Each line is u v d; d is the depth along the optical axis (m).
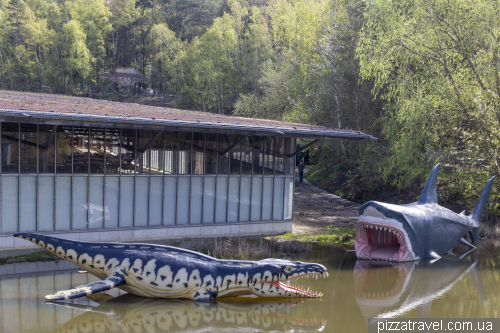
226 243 14.25
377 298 9.02
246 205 16.19
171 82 80.06
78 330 6.72
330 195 28.23
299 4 50.62
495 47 17.45
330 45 32.28
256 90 54.38
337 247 14.76
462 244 15.95
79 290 7.75
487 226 18.00
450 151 19.56
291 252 13.67
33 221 12.64
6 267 10.60
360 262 12.55
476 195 20.12
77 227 13.29
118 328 6.88
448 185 20.62
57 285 9.21
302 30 43.16
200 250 13.13
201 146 15.22
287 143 16.88
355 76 28.70
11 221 12.31
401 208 13.10
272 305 8.42
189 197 15.10
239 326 7.16
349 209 23.38
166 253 8.66
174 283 8.35
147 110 16.23
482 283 10.36
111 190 13.77
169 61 79.50
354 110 29.14
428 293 9.42
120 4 103.12
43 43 80.62
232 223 15.88
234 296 8.99
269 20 71.50
